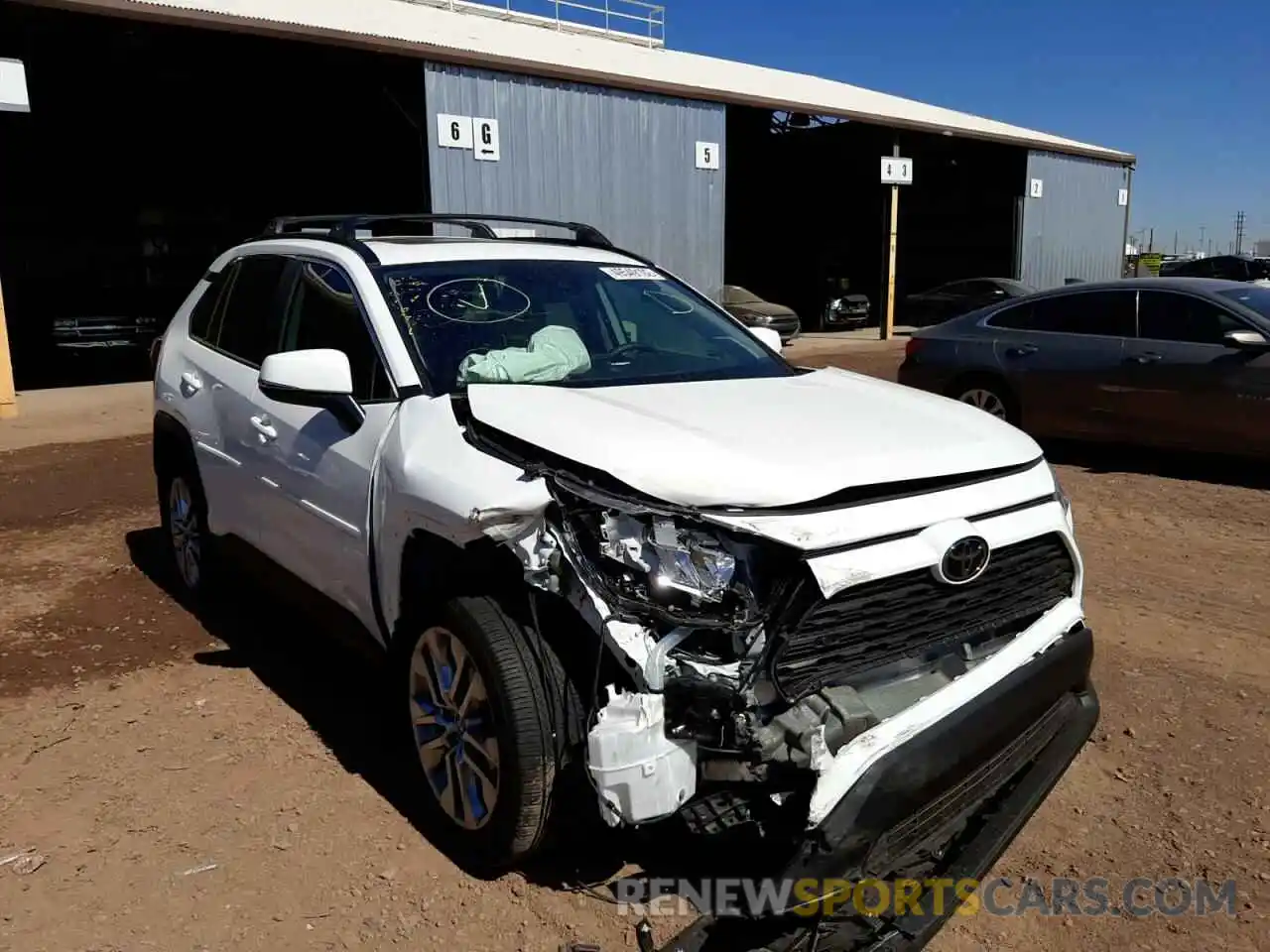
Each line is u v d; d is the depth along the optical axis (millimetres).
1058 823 3426
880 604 2738
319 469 3713
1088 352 8391
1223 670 4551
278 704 4242
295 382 3426
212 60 15547
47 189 19562
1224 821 3418
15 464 9047
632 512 2650
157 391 5348
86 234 19688
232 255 5105
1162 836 3342
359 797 3533
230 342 4789
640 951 2727
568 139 14953
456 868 3148
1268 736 3971
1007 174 26094
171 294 18203
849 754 2574
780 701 2592
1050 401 8648
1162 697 4297
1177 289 8094
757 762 2533
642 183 16094
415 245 4234
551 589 2713
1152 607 5309
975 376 9172
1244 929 2904
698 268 17281
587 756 2557
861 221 30578
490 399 3215
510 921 2906
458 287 3969
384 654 3557
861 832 2545
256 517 4309
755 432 3033
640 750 2506
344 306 3934
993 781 3072
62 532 6840
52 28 13188
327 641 4902
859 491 2803
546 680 2818
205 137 21672
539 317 3982
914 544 2773
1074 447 9383
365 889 3051
